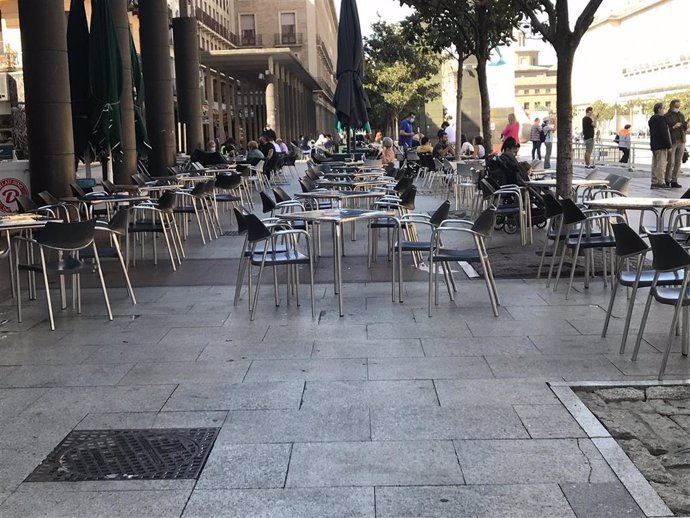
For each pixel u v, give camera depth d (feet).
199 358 19.26
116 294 27.27
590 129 81.25
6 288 28.60
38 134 42.19
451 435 14.06
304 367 18.33
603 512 11.19
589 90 295.48
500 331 21.21
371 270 30.66
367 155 79.46
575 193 39.11
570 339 20.30
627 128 88.74
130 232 32.96
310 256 23.54
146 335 21.62
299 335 21.25
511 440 13.78
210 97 130.31
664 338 20.15
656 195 53.42
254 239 23.38
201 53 123.75
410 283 28.04
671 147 58.80
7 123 85.56
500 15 50.19
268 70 130.21
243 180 57.16
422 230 41.73
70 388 17.19
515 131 67.62
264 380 17.42
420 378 17.30
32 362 19.22
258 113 175.11
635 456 13.19
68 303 25.91
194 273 30.96
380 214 24.93
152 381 17.53
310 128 235.40
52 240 22.47
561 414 14.92
